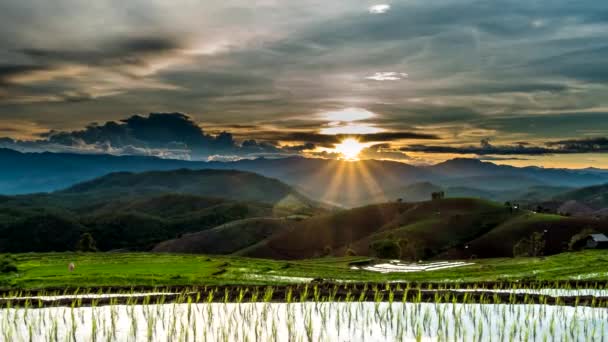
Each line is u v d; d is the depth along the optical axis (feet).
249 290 125.80
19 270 205.05
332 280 185.26
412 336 80.12
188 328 83.97
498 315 92.38
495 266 244.22
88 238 612.29
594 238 517.14
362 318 90.94
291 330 82.94
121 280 170.30
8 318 91.56
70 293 135.44
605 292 119.85
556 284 123.54
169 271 206.59
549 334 80.33
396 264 369.91
